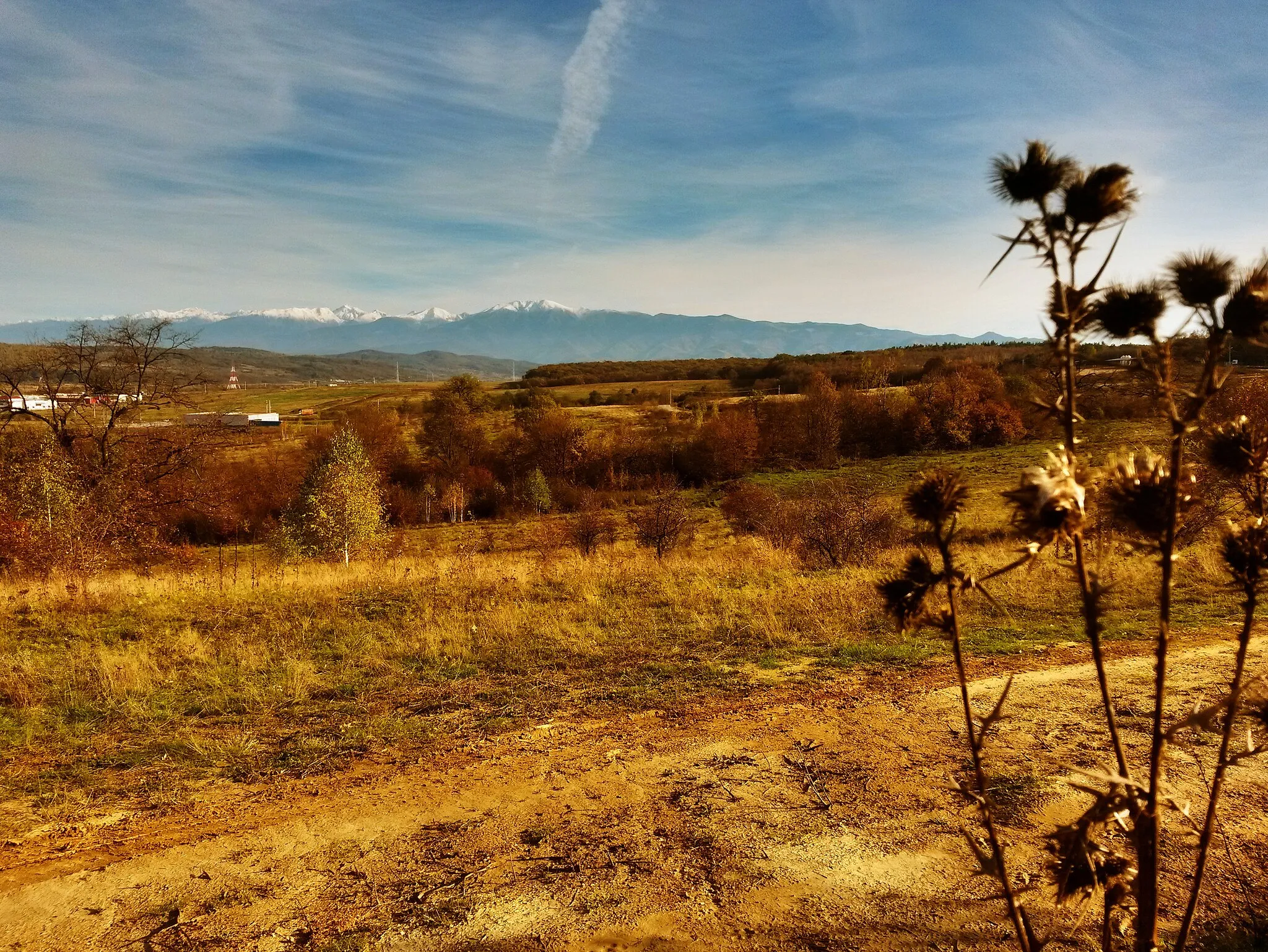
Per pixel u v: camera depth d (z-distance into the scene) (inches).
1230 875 154.5
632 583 494.0
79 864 170.1
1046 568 470.6
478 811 193.5
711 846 174.6
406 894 158.4
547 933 144.9
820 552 679.7
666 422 2482.8
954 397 2249.0
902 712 254.2
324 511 963.3
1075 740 224.8
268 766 220.7
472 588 482.6
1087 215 48.5
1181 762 206.4
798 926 144.5
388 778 212.8
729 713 258.2
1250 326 47.3
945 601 60.1
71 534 612.7
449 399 2317.9
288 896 158.1
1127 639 335.3
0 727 248.5
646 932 144.5
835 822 183.2
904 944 137.5
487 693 282.0
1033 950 60.7
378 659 320.5
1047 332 51.9
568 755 227.5
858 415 2390.5
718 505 1696.6
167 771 217.8
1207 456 61.3
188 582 538.9
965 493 59.2
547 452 2240.4
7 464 697.6
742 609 400.5
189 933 146.2
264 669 311.7
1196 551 446.0
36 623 393.1
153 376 889.5
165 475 891.4
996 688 275.1
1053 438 2176.4
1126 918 65.4
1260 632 341.4
